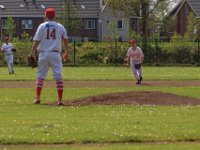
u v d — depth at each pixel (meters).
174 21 180.25
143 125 30.59
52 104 41.47
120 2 158.75
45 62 41.41
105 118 33.53
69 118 33.44
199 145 24.92
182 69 103.81
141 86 60.94
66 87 59.12
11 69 86.25
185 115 35.09
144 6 148.38
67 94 50.69
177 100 43.78
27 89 55.97
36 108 38.62
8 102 42.97
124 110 37.66
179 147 24.34
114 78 73.75
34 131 28.27
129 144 25.39
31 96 48.50
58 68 41.34
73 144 25.52
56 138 26.31
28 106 39.88
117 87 59.28
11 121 31.97
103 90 55.00
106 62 121.88
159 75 81.19
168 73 88.19
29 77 75.31
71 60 120.94
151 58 122.62
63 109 38.09
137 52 65.00
